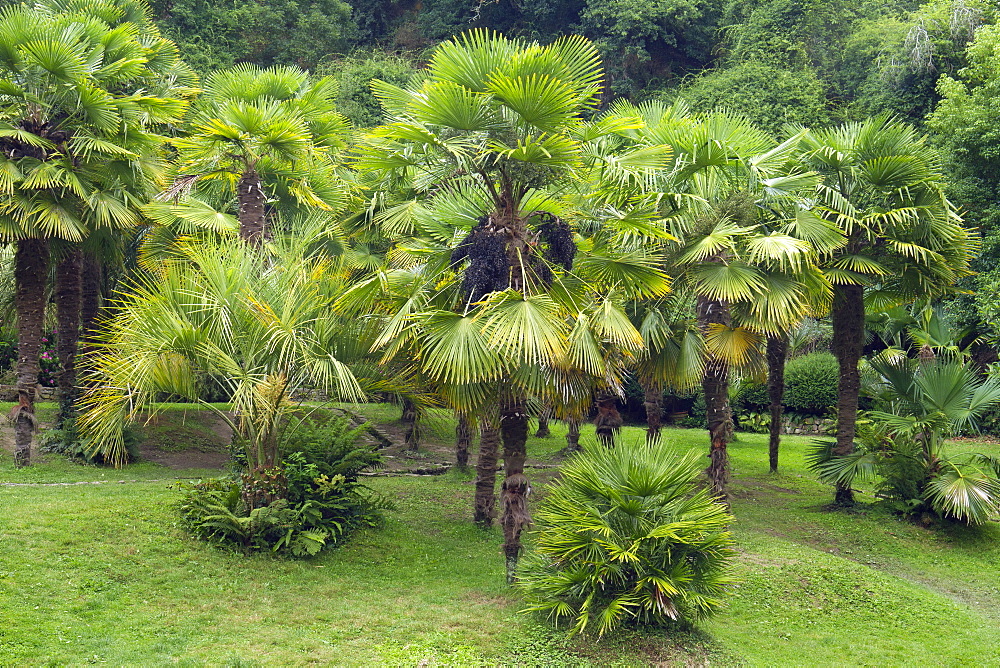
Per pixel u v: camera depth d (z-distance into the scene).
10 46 13.25
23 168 13.38
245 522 10.27
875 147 14.70
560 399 10.03
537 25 41.62
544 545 8.96
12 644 7.52
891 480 15.01
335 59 38.66
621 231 10.52
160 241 15.95
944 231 14.44
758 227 13.79
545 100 9.09
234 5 37.78
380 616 9.08
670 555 8.73
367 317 10.57
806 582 10.99
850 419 15.52
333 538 11.07
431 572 10.81
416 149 9.98
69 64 13.29
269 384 10.23
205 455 17.27
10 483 12.91
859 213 14.45
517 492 10.08
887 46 30.00
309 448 11.62
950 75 28.73
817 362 24.83
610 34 39.62
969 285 22.39
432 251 10.54
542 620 8.93
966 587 12.14
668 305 14.09
